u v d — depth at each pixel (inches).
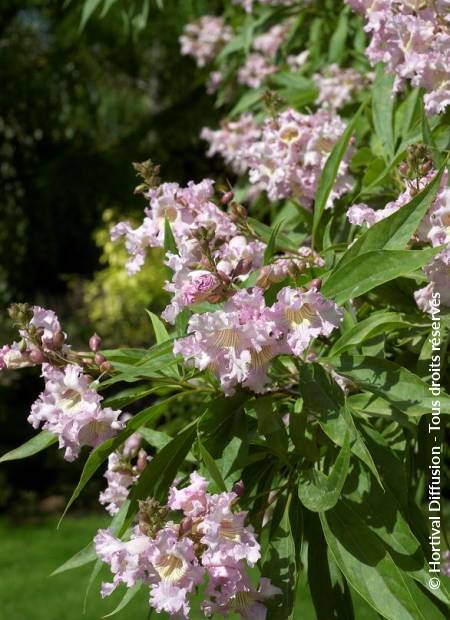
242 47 38.6
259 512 17.4
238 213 19.6
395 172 22.4
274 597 16.0
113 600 51.6
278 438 16.3
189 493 15.4
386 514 15.8
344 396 15.6
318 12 35.4
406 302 19.1
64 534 69.7
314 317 15.0
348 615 17.6
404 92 25.1
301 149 21.8
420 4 20.7
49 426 16.2
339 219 23.9
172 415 31.7
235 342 15.0
